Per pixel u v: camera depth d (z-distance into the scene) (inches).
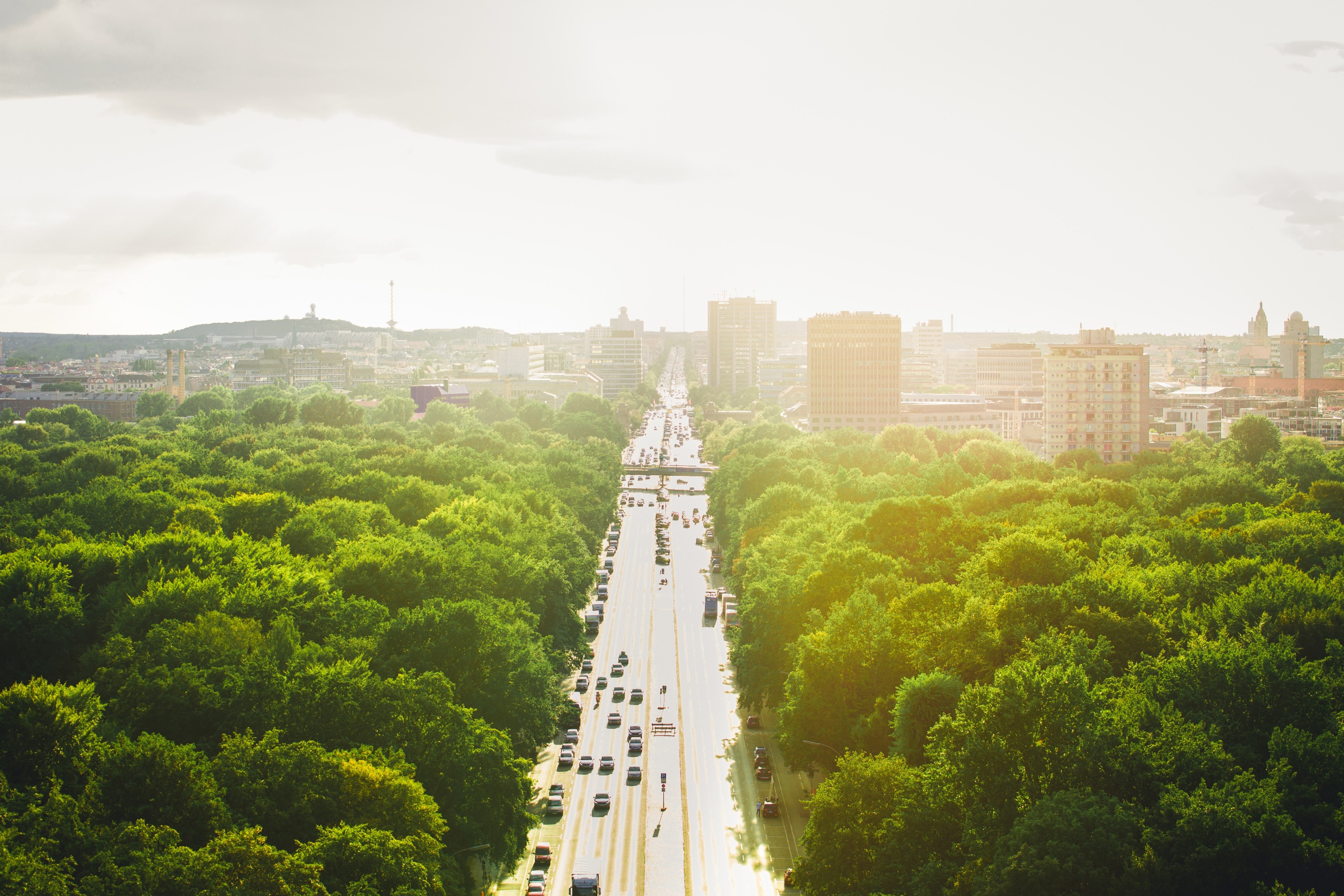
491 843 6530.5
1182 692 6328.7
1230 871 4815.5
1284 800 5251.0
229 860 4739.2
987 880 4965.6
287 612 7854.3
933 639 7637.8
